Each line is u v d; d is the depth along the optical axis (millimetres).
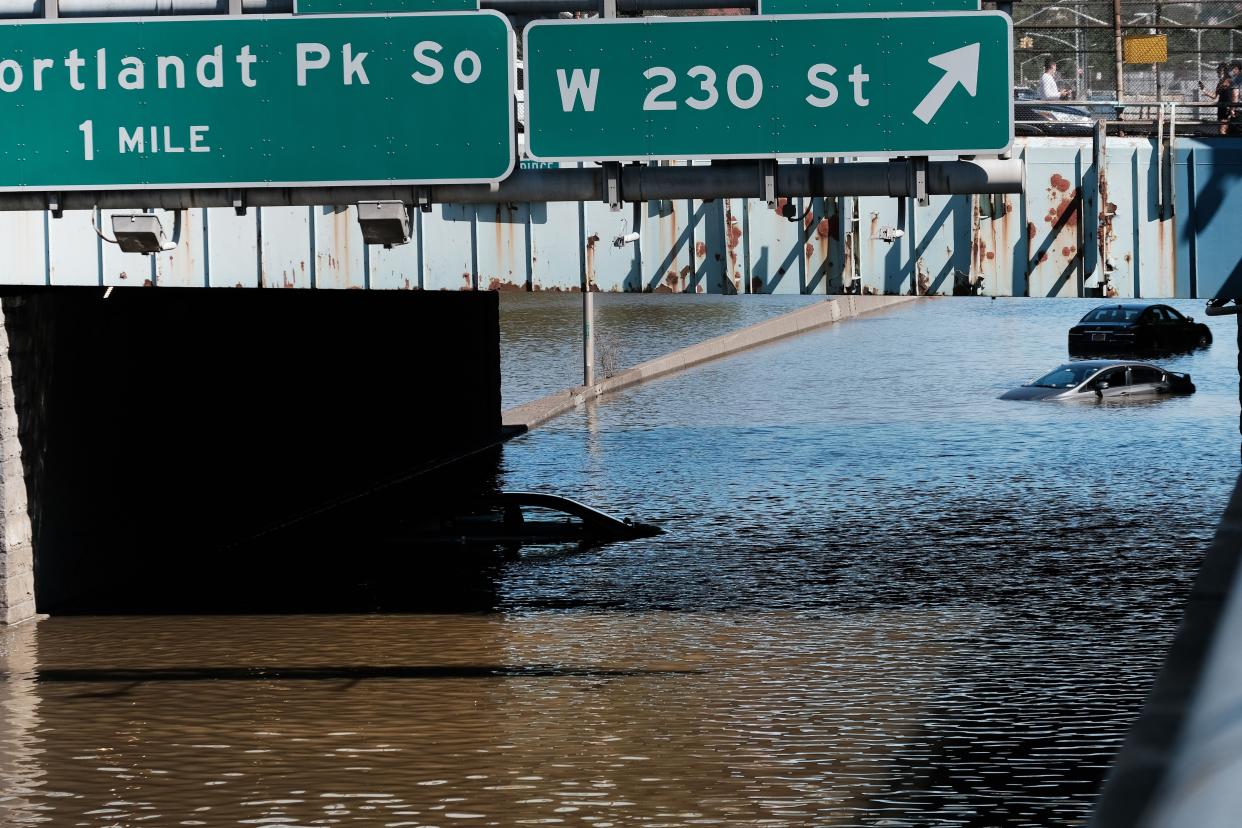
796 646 25484
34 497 28375
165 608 29125
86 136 20141
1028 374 67312
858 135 19078
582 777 18969
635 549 34156
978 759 19422
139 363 31953
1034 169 21469
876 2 18938
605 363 73125
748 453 48438
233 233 23109
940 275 21750
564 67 19375
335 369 42219
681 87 19250
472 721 21578
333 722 21641
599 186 19891
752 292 22047
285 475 38969
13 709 22594
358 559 33656
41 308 28328
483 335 54531
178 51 19938
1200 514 37312
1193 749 1079
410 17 19609
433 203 20297
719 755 19781
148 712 22297
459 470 47375
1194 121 21688
